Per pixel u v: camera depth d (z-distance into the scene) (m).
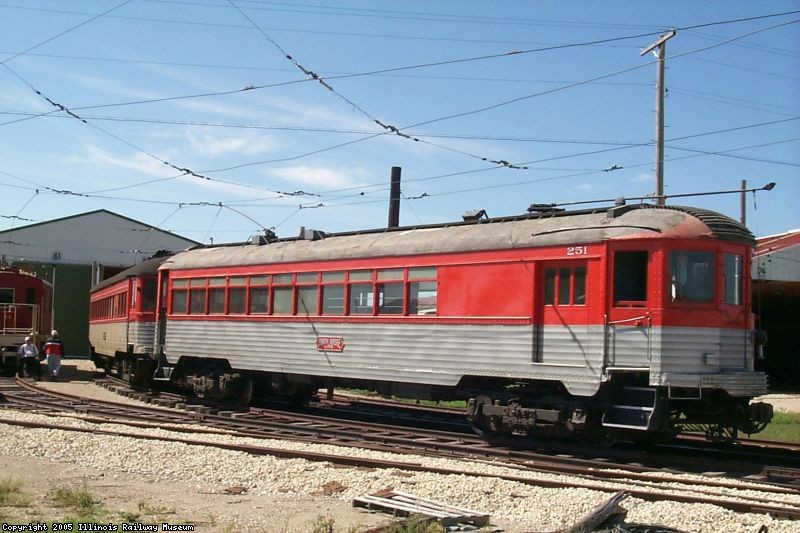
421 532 7.95
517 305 14.80
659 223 13.45
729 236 13.56
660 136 21.89
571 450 14.30
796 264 28.44
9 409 18.19
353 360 17.56
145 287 25.31
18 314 33.12
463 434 16.12
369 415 20.02
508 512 9.28
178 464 11.62
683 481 11.28
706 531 8.55
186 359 22.72
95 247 49.16
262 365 19.75
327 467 11.62
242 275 20.67
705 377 12.99
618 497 8.46
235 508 9.05
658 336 13.09
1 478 10.19
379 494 9.59
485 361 15.18
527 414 14.62
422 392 16.86
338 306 18.09
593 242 13.88
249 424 17.02
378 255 17.34
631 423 13.36
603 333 13.62
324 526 8.04
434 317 16.11
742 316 13.85
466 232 16.14
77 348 48.66
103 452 12.49
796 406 24.83
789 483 11.55
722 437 13.81
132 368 26.67
